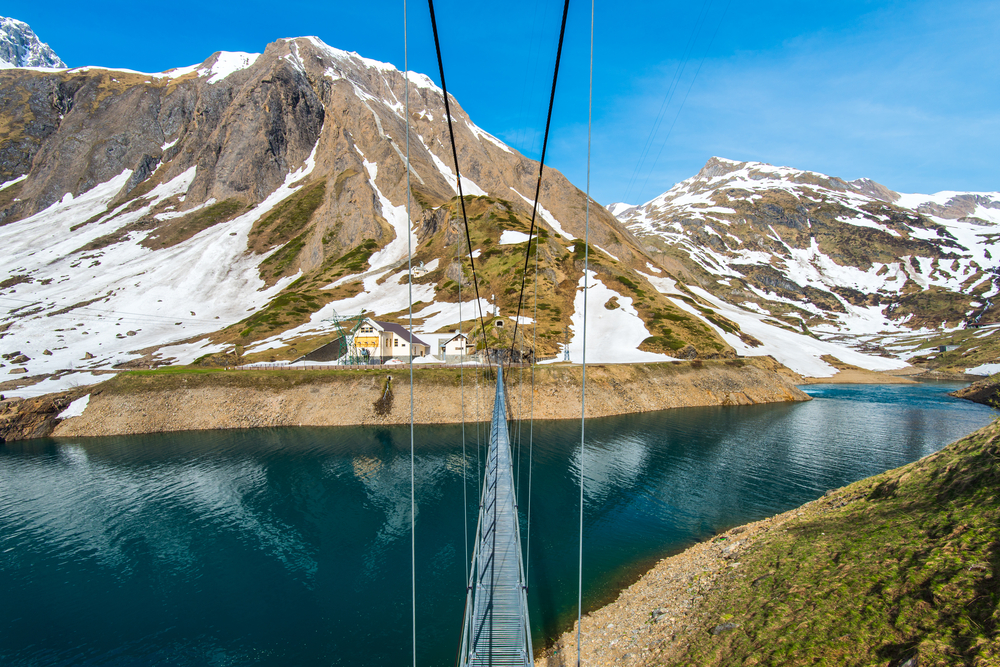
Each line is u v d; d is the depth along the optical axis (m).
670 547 28.77
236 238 172.12
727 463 45.78
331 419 63.78
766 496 36.72
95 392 67.31
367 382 67.81
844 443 53.22
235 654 21.86
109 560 30.72
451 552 30.16
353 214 169.38
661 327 98.69
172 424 63.53
